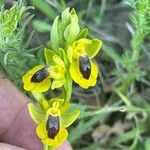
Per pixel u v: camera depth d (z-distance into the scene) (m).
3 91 0.08
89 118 0.09
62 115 0.07
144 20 0.08
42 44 0.09
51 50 0.07
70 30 0.07
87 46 0.07
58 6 0.09
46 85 0.07
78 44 0.07
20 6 0.07
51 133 0.07
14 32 0.08
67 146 0.08
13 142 0.08
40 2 0.09
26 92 0.08
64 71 0.07
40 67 0.07
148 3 0.08
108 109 0.09
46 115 0.07
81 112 0.08
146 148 0.09
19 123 0.08
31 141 0.08
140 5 0.08
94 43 0.07
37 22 0.09
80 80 0.07
